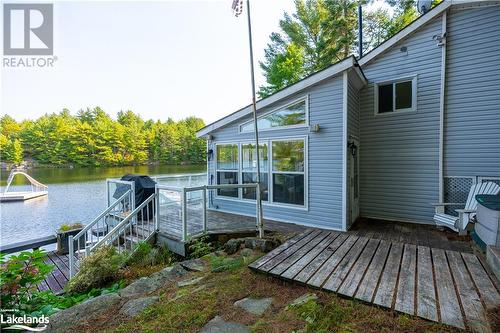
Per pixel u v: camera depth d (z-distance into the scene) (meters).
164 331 2.06
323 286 2.54
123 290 2.94
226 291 2.68
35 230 10.57
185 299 2.56
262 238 4.27
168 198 5.48
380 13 13.82
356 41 14.45
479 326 1.89
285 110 6.04
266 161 6.35
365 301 2.25
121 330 2.11
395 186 6.12
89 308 2.52
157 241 5.30
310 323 2.04
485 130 5.14
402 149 6.01
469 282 2.57
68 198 16.44
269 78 17.22
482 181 5.15
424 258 3.24
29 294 3.13
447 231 5.09
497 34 5.00
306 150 5.68
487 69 5.10
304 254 3.45
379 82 6.27
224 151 7.26
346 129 5.16
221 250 4.28
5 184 22.53
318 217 5.55
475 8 5.18
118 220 6.56
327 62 14.85
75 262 5.18
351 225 5.67
